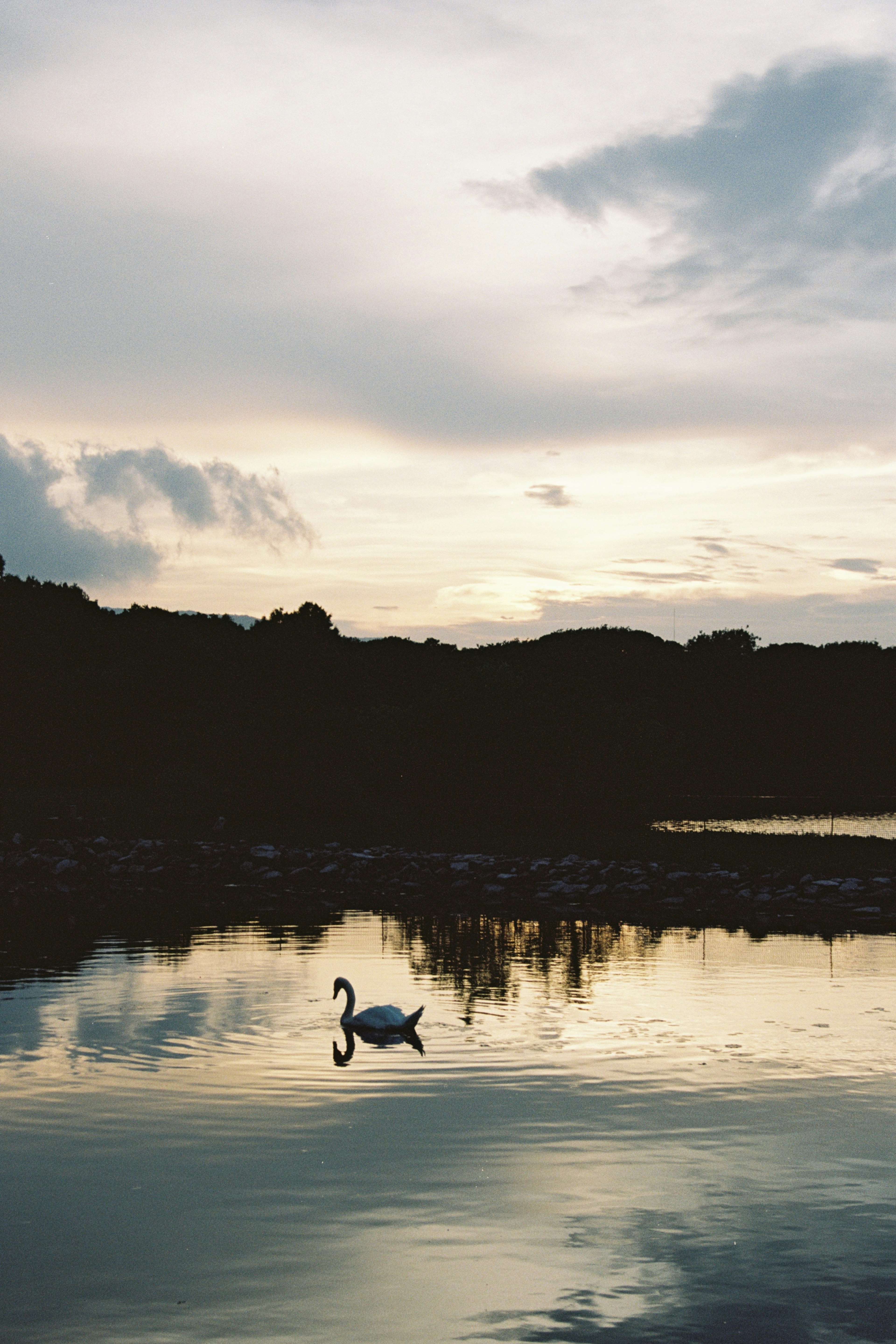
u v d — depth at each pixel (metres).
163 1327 7.07
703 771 110.94
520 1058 13.14
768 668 127.25
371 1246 8.16
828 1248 8.18
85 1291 7.53
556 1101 11.43
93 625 105.75
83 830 50.38
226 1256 8.02
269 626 123.50
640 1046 13.73
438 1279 7.70
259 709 81.12
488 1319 7.20
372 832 49.31
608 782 74.00
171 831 49.81
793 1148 10.09
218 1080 12.16
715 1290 7.54
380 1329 7.06
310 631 113.56
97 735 89.31
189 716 85.94
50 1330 7.05
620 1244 8.21
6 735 86.94
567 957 20.94
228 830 50.38
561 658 132.62
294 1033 14.33
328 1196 9.02
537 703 75.00
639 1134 10.44
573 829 51.31
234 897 31.67
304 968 19.42
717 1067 12.73
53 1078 12.22
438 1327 7.10
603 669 129.38
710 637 143.62
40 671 89.94
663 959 20.77
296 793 71.62
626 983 18.08
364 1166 9.62
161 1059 12.99
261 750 76.12
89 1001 16.23
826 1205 8.91
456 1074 12.38
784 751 117.19
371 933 24.31
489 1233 8.38
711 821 63.12
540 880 34.34
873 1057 13.20
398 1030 14.13
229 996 16.67
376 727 77.06
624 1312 7.29
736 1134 10.45
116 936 23.44
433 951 21.64
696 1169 9.62
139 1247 8.16
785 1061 13.01
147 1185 9.25
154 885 34.88
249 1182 9.30
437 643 132.62
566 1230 8.45
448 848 42.84
